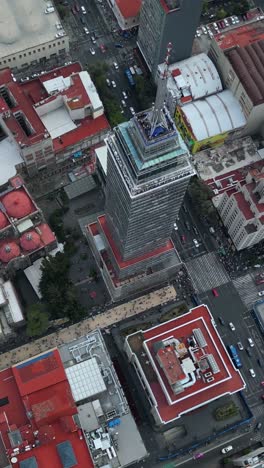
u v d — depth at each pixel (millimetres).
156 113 159875
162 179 179625
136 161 171500
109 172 195750
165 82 153250
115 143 179125
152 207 195375
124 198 191250
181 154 173000
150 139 164000
